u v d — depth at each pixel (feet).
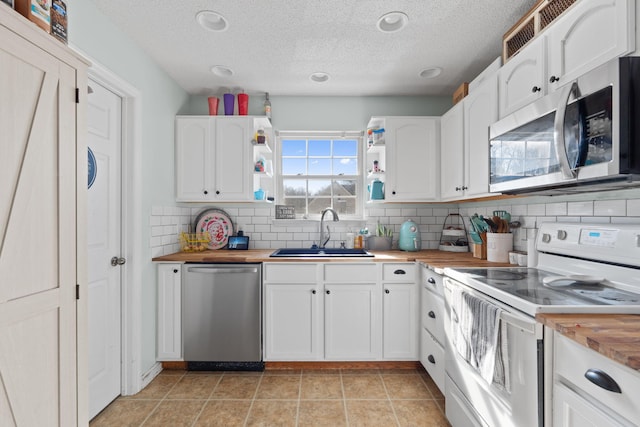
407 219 9.93
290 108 9.96
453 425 5.51
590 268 4.74
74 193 3.46
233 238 9.55
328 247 9.95
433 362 6.76
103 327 6.22
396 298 7.77
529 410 3.47
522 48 5.24
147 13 5.84
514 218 7.10
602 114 3.45
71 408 3.40
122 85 6.32
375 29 6.37
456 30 6.40
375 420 5.95
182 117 8.79
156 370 7.62
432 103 9.95
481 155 6.62
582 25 4.04
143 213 7.13
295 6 5.66
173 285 7.71
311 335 7.73
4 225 2.76
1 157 2.73
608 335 2.77
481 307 4.38
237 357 7.66
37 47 3.03
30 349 2.97
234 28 6.33
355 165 10.30
